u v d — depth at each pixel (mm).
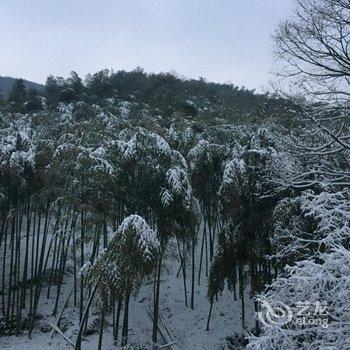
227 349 16516
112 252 11711
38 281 18125
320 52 13359
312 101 13430
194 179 17984
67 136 17328
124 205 16938
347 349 6043
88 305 13086
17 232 19703
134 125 19375
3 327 17578
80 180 15102
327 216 7934
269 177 13906
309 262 6449
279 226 12562
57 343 16422
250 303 19344
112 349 15797
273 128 14969
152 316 18562
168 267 22609
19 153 17281
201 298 19938
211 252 20828
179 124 19844
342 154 13812
